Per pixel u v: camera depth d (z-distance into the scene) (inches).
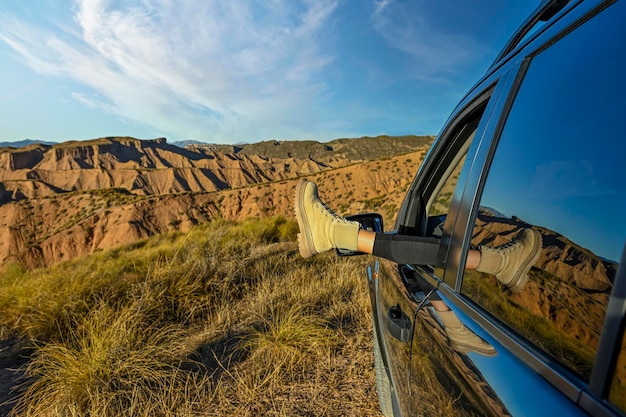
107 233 3250.5
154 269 239.5
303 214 79.0
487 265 50.3
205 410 127.0
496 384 37.6
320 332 167.9
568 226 38.7
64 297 202.5
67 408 126.7
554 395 31.0
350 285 244.1
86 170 7647.6
